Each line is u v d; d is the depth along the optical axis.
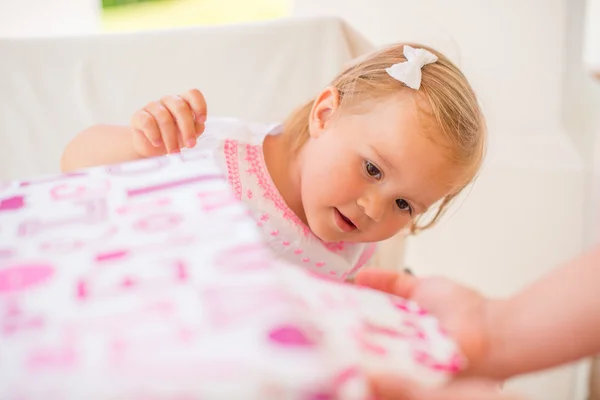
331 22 1.19
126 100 1.16
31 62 1.13
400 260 1.18
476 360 0.39
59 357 0.28
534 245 1.41
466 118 0.90
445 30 1.49
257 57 1.19
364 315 0.35
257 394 0.25
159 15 1.57
